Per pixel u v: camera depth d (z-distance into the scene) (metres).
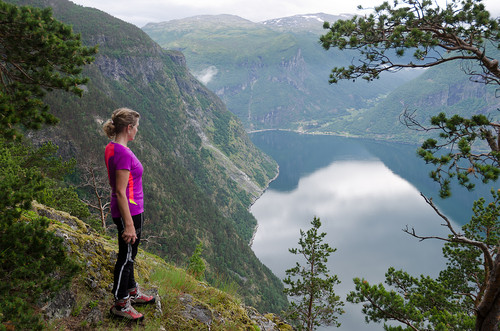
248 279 147.75
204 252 147.75
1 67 5.02
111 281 4.59
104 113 152.62
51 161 20.44
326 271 22.50
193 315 4.93
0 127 4.28
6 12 4.43
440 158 6.28
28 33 4.58
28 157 19.41
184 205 170.50
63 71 5.27
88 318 3.87
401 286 14.78
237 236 184.88
